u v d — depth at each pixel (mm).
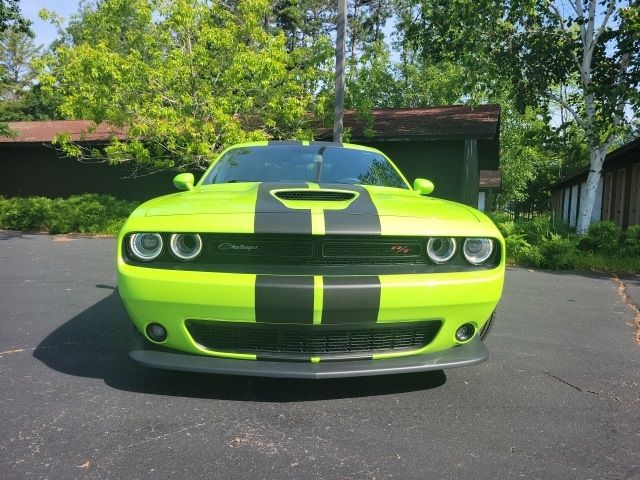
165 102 11734
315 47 12578
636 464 2336
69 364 3408
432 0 11148
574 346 4117
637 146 11812
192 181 3912
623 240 9820
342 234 2652
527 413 2842
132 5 11367
